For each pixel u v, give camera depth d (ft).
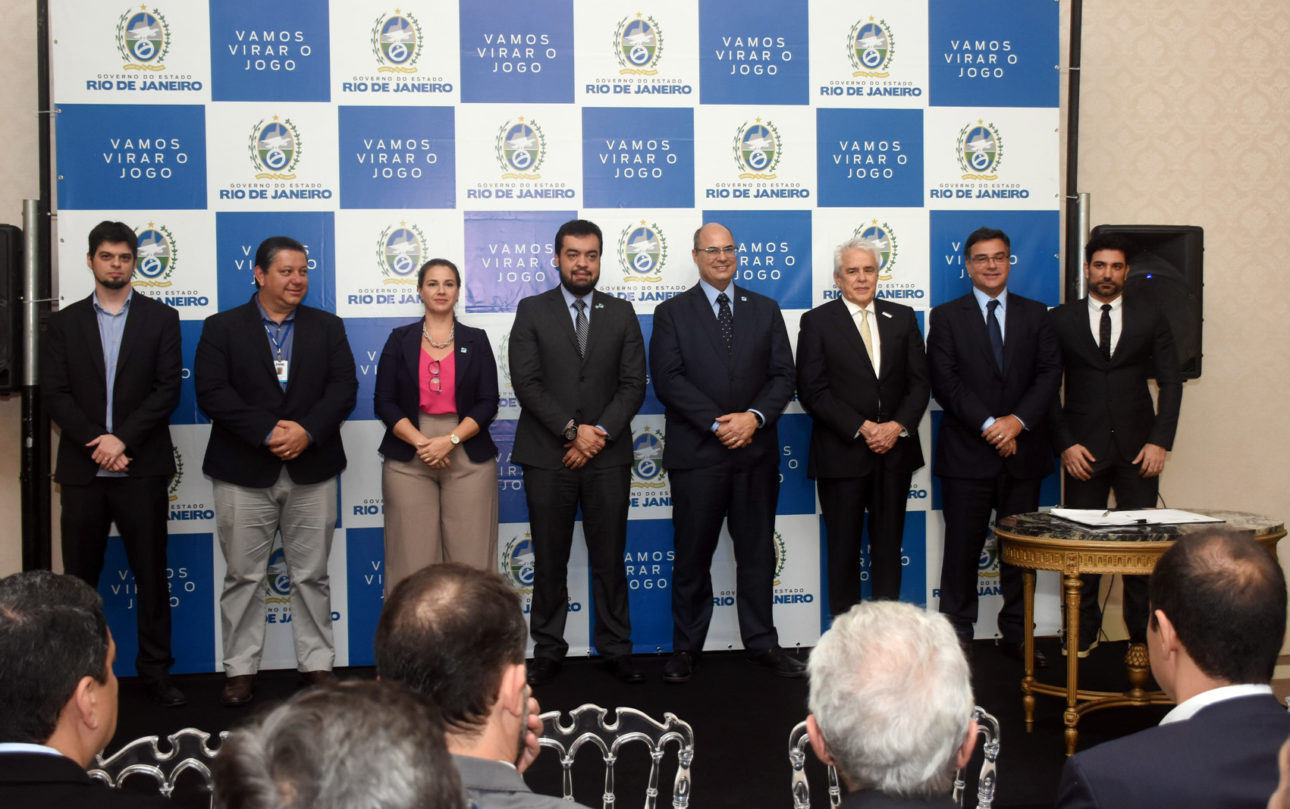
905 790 3.48
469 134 13.56
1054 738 10.22
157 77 13.05
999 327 13.23
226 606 12.05
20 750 3.50
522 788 3.51
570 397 12.44
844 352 12.93
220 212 13.20
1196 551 4.45
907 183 14.10
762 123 13.91
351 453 13.46
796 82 13.93
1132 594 12.89
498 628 3.69
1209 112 15.21
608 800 5.30
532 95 13.61
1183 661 4.40
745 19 13.84
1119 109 15.07
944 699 3.48
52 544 13.26
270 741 2.22
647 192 13.82
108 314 12.03
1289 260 15.37
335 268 13.41
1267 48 15.29
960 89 14.14
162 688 11.84
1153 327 12.94
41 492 12.89
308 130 13.32
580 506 13.84
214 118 13.15
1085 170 15.05
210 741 10.50
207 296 13.21
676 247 13.87
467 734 3.67
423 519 12.47
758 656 12.89
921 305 14.19
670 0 13.76
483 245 13.64
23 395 12.82
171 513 13.15
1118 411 12.93
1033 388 12.93
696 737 10.39
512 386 13.00
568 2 13.62
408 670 3.61
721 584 13.94
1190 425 15.33
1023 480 13.12
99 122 13.00
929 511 14.20
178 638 13.17
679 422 12.82
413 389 12.46
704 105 13.84
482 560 12.59
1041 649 13.73
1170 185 15.17
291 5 13.23
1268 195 15.33
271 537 12.24
